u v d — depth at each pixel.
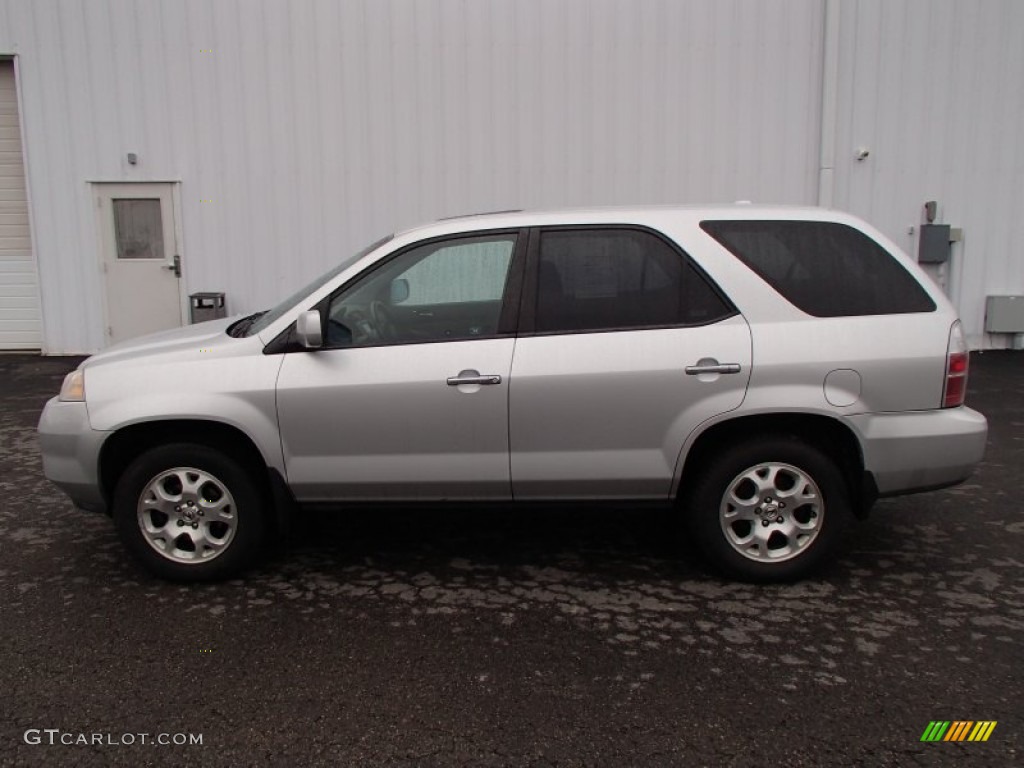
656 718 2.84
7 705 2.96
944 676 3.10
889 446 3.72
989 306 9.99
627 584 3.96
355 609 3.72
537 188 9.93
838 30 9.48
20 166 10.59
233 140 9.81
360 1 9.61
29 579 4.07
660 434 3.76
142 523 3.94
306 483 3.88
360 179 9.90
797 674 3.12
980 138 9.78
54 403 4.02
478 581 4.02
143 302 10.12
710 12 9.61
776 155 9.84
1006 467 5.79
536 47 9.70
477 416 3.77
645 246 3.84
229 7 9.59
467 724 2.82
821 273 3.80
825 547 3.85
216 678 3.13
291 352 3.86
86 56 9.62
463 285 3.91
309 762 2.63
